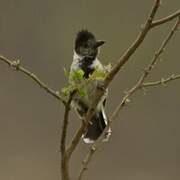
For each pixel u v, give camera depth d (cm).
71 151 471
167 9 1914
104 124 668
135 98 1745
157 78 1784
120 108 523
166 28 1858
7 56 2005
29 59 1983
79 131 477
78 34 711
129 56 479
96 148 507
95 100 487
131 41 1998
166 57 1820
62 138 460
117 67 483
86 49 697
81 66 676
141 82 525
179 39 1842
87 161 500
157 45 1850
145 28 478
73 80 471
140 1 2039
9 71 1808
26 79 1806
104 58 1930
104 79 485
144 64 1836
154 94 1767
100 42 702
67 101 455
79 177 494
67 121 456
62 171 467
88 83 481
